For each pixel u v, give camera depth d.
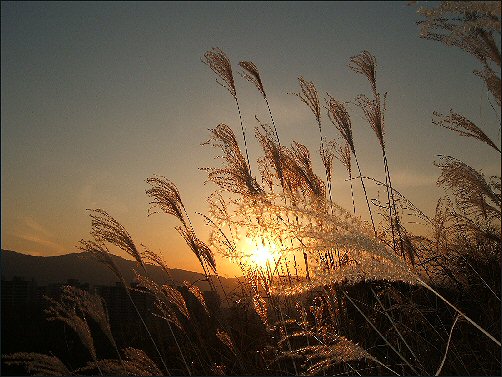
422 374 1.44
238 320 2.06
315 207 1.04
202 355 1.96
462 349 1.70
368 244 0.99
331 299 1.64
